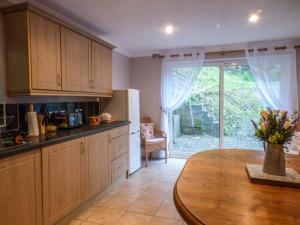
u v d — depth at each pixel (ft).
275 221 3.02
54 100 9.55
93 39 10.29
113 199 9.48
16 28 6.98
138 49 15.35
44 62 7.48
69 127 8.98
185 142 15.89
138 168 13.33
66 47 8.50
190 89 14.88
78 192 7.94
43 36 7.41
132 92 12.57
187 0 7.82
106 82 11.66
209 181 4.56
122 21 9.83
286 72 12.92
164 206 8.84
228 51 14.12
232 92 14.67
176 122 15.98
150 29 10.97
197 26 10.55
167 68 15.21
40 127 7.82
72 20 9.70
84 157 8.28
